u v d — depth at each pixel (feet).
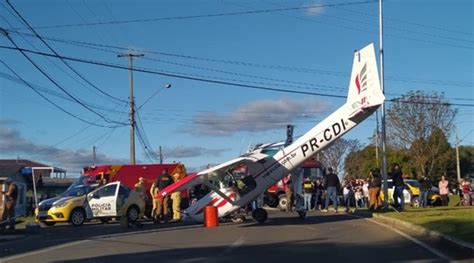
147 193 88.58
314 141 72.79
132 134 126.72
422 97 189.57
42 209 78.07
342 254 41.19
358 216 78.23
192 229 63.87
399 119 192.24
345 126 73.00
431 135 190.19
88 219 77.97
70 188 83.66
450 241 44.19
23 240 57.41
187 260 39.29
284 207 100.48
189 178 66.44
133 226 70.54
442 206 100.07
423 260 38.01
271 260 38.86
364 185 107.86
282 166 71.46
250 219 75.72
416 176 194.80
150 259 40.14
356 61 72.90
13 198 67.26
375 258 39.11
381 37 83.71
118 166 98.78
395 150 200.03
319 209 100.27
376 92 70.38
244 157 69.00
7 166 118.93
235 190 68.95
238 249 44.78
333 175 89.56
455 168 223.51
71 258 41.73
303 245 46.62
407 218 64.85
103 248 47.42
